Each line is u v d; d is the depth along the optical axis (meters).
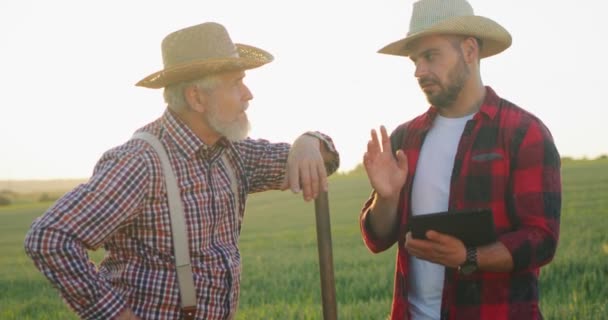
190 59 3.38
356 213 28.00
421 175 3.66
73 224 3.05
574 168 37.16
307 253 16.61
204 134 3.38
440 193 3.60
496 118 3.53
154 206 3.23
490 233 3.14
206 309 3.28
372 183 3.62
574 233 15.20
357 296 9.36
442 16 3.58
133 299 3.24
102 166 3.22
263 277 12.19
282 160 3.69
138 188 3.16
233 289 3.40
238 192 3.55
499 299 3.44
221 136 3.42
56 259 3.02
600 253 11.32
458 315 3.48
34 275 15.59
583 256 10.89
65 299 3.12
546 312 6.95
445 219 3.15
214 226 3.37
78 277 3.05
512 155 3.45
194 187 3.29
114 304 3.12
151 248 3.25
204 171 3.34
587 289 8.60
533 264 3.29
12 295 12.30
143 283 3.24
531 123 3.48
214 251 3.34
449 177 3.59
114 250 3.32
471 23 3.48
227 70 3.32
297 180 3.49
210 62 3.23
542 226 3.33
